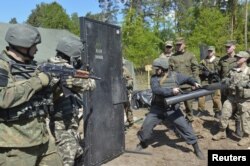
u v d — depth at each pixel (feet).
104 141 19.79
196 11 123.13
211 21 113.19
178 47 27.81
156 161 21.06
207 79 31.60
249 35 136.87
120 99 21.52
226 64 30.40
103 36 19.38
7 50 11.18
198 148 21.80
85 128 18.12
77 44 15.31
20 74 10.73
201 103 33.94
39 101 10.84
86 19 17.65
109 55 20.17
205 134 26.96
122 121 22.08
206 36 112.27
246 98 23.53
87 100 18.12
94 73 18.39
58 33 42.01
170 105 21.63
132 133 27.58
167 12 147.74
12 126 10.34
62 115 14.87
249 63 26.86
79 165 16.49
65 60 15.23
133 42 92.79
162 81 21.22
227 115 24.98
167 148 23.61
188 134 21.61
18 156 10.39
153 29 104.12
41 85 10.49
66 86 12.64
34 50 11.38
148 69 54.34
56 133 14.73
